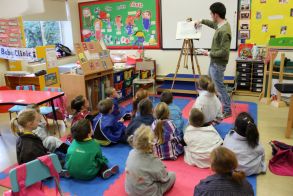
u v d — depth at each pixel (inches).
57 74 198.1
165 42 229.0
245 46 199.9
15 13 196.4
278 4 186.4
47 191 91.4
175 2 216.8
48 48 189.6
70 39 255.1
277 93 174.9
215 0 203.3
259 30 195.8
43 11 201.3
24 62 201.0
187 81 211.3
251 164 95.3
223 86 152.4
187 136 106.1
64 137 138.6
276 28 191.2
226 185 58.6
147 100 119.0
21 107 145.1
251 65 195.0
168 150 108.9
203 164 102.6
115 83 194.4
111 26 247.4
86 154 94.3
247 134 93.8
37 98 128.5
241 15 197.6
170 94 126.6
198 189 62.0
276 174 97.7
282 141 122.7
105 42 254.4
